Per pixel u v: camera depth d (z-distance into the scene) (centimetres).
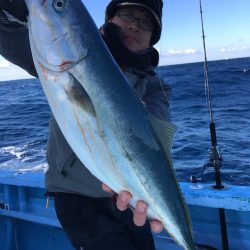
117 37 91
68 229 88
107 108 66
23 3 66
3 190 143
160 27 98
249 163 293
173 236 73
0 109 892
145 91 93
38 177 134
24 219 134
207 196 108
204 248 110
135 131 69
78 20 65
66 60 64
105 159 67
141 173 69
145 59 93
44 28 63
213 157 115
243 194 107
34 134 530
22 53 75
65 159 85
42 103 952
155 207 71
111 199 88
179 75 1627
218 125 496
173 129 73
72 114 64
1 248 142
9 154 405
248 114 577
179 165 300
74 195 89
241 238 113
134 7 93
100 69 66
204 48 125
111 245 84
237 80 1195
